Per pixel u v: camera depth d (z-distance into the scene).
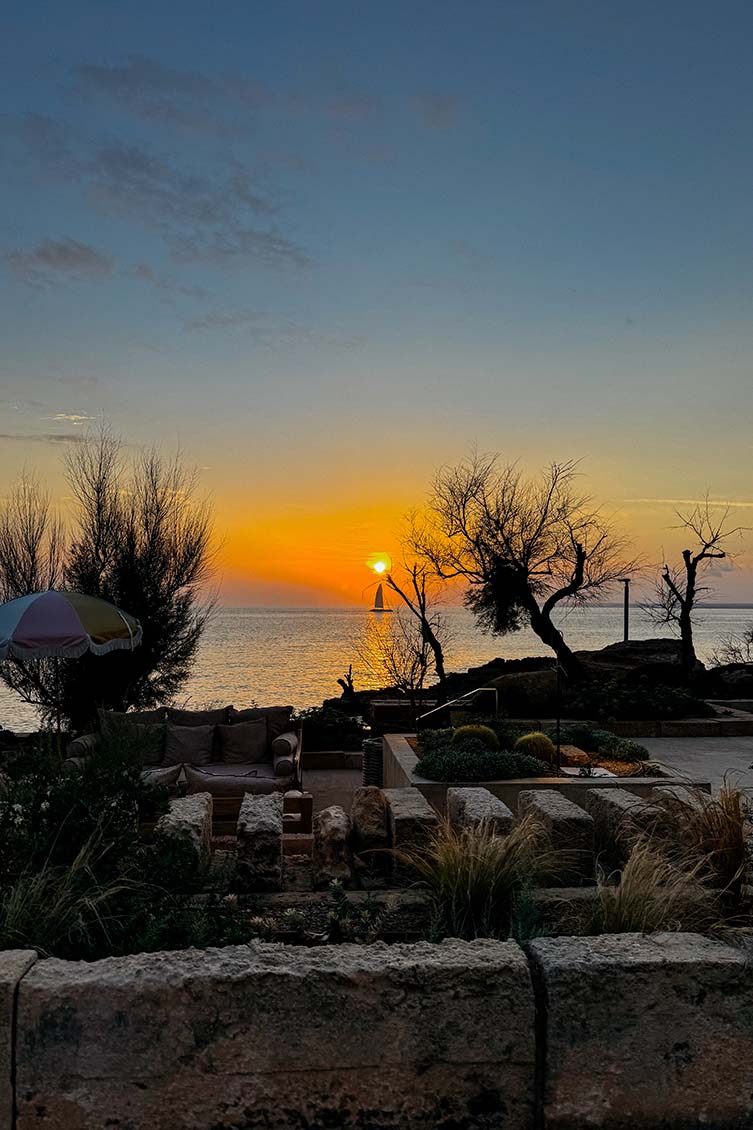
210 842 5.60
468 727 10.99
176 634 19.62
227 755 12.50
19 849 3.92
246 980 2.65
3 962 2.73
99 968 2.71
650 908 3.70
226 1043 2.63
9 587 18.83
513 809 8.75
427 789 8.84
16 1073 2.59
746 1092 2.75
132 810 4.88
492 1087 2.70
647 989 2.74
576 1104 2.71
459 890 4.18
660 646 32.81
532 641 99.25
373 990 2.68
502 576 24.64
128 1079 2.61
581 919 3.95
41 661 17.98
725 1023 2.75
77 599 12.38
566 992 2.71
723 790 4.93
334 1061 2.66
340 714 16.80
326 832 5.23
